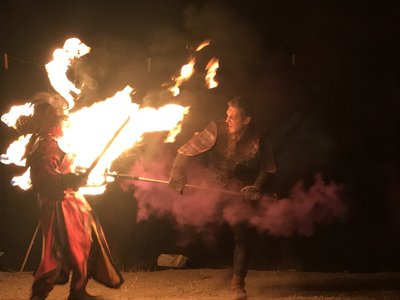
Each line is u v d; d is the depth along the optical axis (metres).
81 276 5.23
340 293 6.36
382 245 10.48
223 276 7.48
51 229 5.27
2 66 9.62
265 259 10.11
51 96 5.60
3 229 9.78
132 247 9.88
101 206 9.98
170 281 7.15
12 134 9.51
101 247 5.52
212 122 6.07
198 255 9.96
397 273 7.84
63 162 5.47
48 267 5.22
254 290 6.53
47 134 5.43
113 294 6.34
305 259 10.20
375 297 6.09
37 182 5.32
